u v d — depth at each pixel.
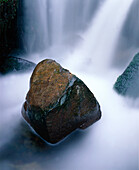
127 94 6.36
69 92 4.82
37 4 9.21
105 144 5.30
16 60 7.99
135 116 6.07
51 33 10.27
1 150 4.83
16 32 8.93
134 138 5.48
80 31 10.92
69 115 4.88
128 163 4.93
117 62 9.52
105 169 4.77
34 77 5.18
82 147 5.16
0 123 5.59
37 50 10.01
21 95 6.90
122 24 9.66
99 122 5.75
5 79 7.61
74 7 10.28
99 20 10.30
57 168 4.62
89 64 9.43
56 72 5.10
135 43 9.55
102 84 7.72
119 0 9.56
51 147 5.03
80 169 4.70
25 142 5.05
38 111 4.70
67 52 10.18
